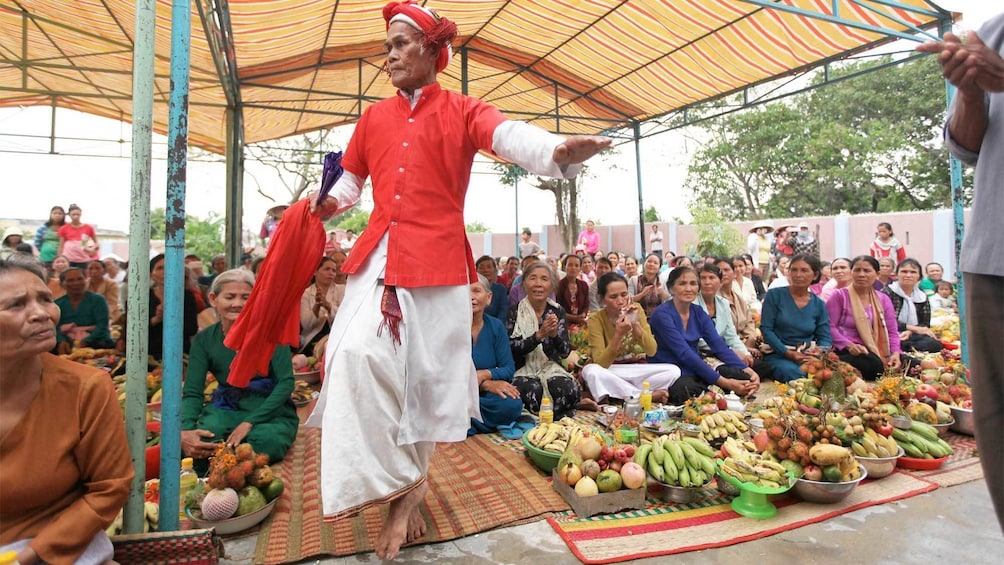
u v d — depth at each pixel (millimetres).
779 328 5734
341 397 2189
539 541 2676
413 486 2322
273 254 2447
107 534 2223
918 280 6988
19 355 1758
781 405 3711
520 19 7668
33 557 1803
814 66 7320
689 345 5117
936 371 4676
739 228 19344
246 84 8609
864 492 3160
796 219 17750
